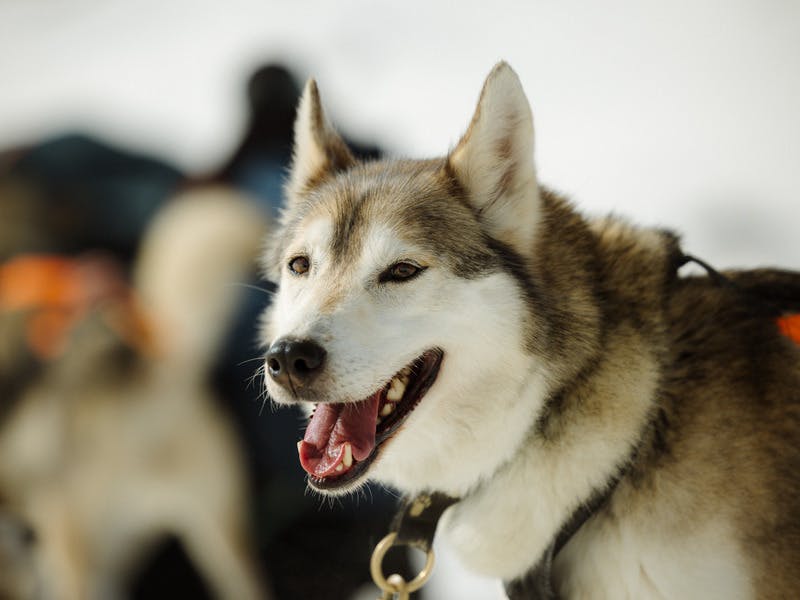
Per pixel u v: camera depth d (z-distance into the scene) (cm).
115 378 330
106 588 339
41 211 368
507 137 205
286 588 319
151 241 349
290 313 205
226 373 328
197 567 361
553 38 982
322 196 224
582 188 701
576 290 202
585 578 198
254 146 346
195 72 1088
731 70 859
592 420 192
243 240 326
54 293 336
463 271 201
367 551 314
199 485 328
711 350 200
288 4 1180
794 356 200
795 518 186
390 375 193
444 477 205
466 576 338
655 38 947
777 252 600
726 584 185
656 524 189
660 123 787
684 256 215
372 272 201
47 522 330
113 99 1051
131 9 1299
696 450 190
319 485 192
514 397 197
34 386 328
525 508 196
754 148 725
